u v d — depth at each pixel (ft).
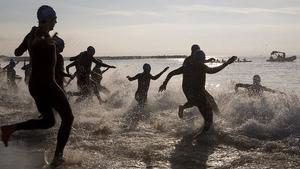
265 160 21.89
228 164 21.13
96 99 48.75
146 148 24.76
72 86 62.59
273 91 41.34
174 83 68.59
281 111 32.83
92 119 35.29
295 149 24.13
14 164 21.22
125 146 25.31
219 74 144.77
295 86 78.48
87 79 42.22
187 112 39.27
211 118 29.43
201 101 29.96
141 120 35.68
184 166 20.86
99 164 21.20
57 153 21.24
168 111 41.11
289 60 342.44
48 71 20.18
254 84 42.42
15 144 26.07
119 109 42.01
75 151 23.58
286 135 28.27
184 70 31.53
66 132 21.02
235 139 26.73
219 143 26.40
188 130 30.19
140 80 43.60
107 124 32.99
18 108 43.27
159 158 22.47
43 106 20.35
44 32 20.26
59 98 20.48
